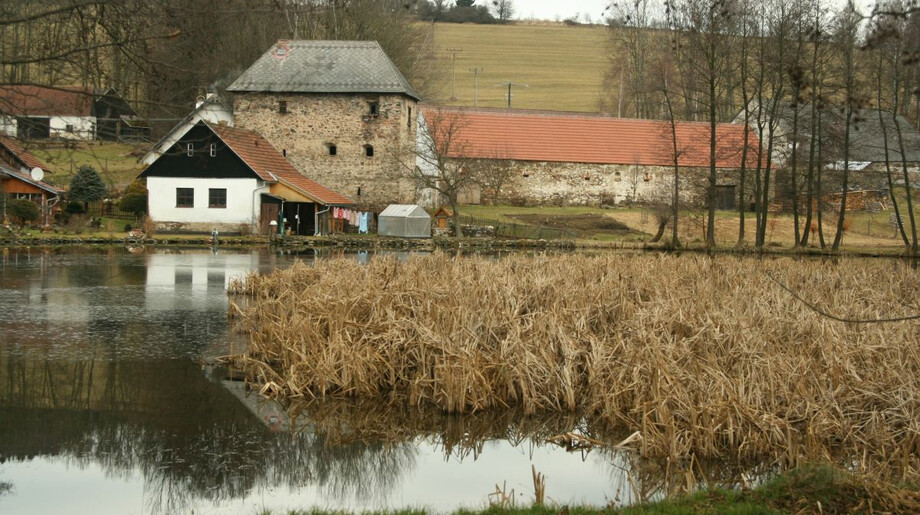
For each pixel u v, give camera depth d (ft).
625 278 72.38
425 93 276.00
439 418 46.96
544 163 223.71
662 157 226.79
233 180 179.42
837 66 131.95
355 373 50.62
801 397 42.14
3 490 36.42
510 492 36.76
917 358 44.39
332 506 35.14
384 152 204.44
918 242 185.68
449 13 541.34
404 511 32.71
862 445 39.09
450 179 195.93
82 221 178.19
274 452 41.73
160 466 39.60
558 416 46.80
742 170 172.14
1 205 167.53
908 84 91.86
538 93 368.07
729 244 179.93
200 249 153.17
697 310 55.93
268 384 50.67
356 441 43.52
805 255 157.07
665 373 42.73
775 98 168.04
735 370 45.27
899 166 224.12
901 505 29.40
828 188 205.67
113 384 52.54
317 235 181.37
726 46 175.01
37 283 96.27
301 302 60.08
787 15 152.66
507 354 48.98
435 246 167.22
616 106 345.10
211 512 34.42
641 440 40.52
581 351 49.65
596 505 34.50
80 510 34.45
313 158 205.36
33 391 50.65
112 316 74.79
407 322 52.95
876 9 37.58
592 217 207.00
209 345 63.46
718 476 37.70
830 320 52.75
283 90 202.18
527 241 173.17
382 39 239.91
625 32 355.56
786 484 32.07
